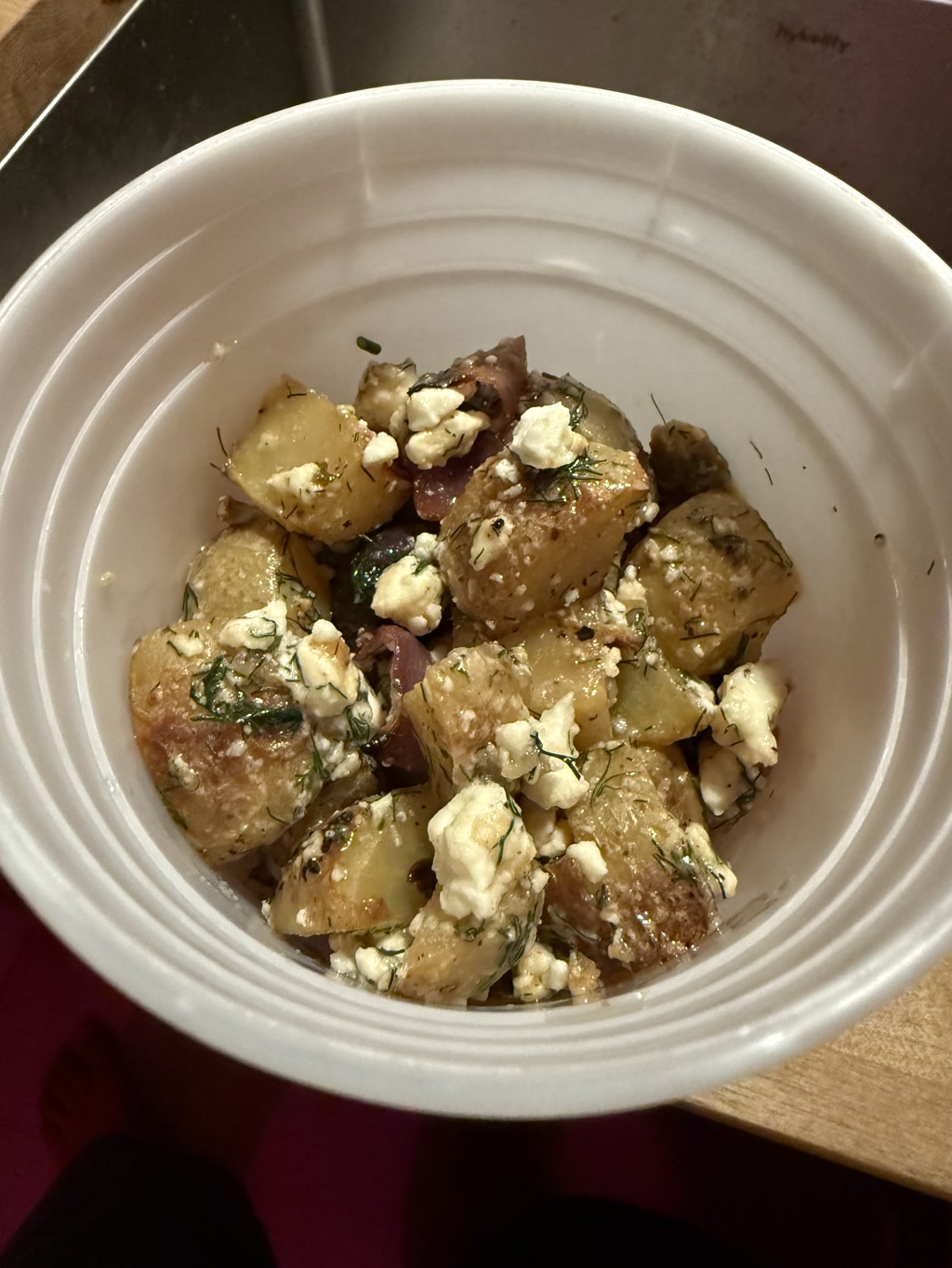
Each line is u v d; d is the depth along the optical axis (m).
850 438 0.16
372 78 0.25
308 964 0.14
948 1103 0.16
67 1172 0.28
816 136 0.24
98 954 0.11
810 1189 0.28
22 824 0.11
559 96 0.16
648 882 0.15
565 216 0.17
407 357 0.20
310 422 0.17
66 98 0.17
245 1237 0.28
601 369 0.20
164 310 0.16
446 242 0.18
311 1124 0.29
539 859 0.15
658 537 0.18
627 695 0.17
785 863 0.16
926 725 0.14
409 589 0.17
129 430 0.16
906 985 0.11
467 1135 0.29
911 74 0.22
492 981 0.14
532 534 0.16
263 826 0.15
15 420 0.14
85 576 0.15
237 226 0.16
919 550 0.15
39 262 0.14
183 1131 0.29
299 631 0.17
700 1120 0.28
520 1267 0.27
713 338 0.18
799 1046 0.11
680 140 0.16
